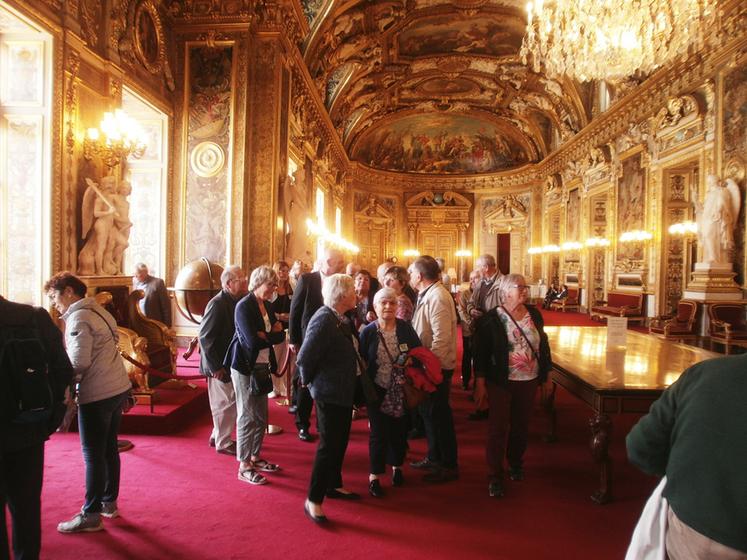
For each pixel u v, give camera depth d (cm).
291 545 323
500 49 2005
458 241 3055
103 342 336
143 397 564
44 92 633
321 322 357
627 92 1627
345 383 357
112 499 353
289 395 637
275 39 1043
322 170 1983
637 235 1565
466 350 767
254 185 1041
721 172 1182
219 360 457
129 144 742
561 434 576
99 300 569
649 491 417
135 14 857
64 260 657
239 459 425
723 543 145
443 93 2461
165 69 971
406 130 2966
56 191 641
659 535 181
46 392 249
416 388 401
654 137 1506
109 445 351
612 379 416
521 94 2367
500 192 2988
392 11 1683
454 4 1672
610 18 877
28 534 262
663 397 176
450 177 3053
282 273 690
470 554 317
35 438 254
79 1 693
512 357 417
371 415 408
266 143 1041
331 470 356
